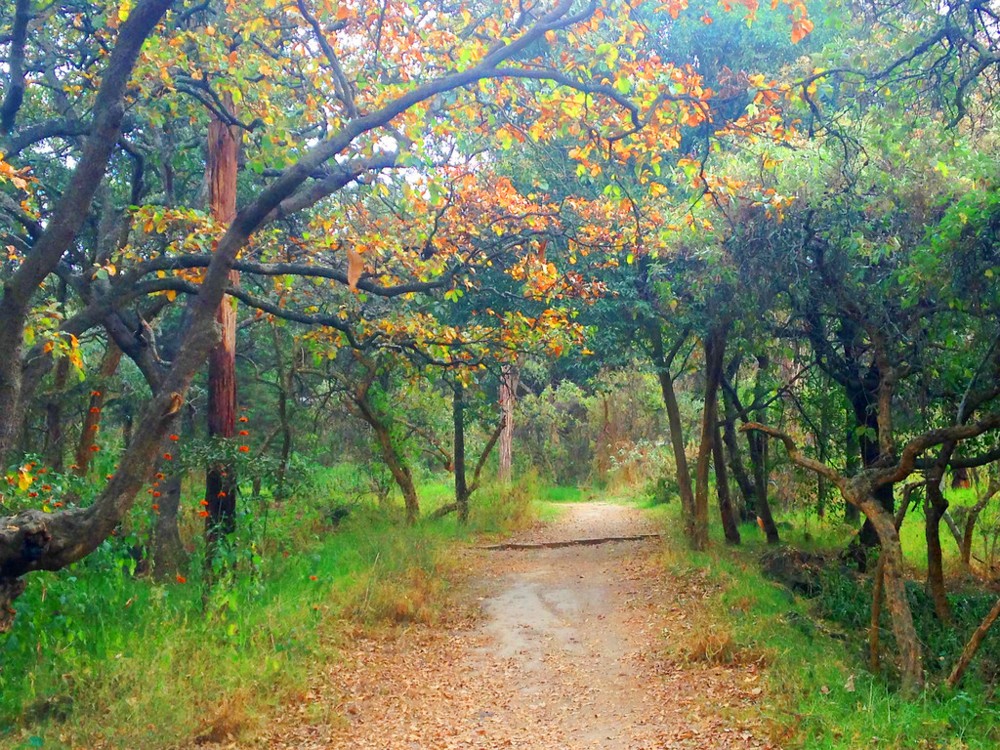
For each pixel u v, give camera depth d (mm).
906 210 10633
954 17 9703
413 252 11531
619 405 33094
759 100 9203
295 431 20594
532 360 22781
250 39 10539
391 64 10469
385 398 18219
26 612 7273
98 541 6457
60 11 11516
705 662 8539
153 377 11016
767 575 12625
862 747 5926
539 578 13992
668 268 13594
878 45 10312
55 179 15062
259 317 13148
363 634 9828
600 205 13438
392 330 12109
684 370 16984
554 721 7270
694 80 8906
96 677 7012
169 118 11883
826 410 14633
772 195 10523
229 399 12023
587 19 9008
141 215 9508
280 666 7875
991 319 9516
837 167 11008
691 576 12680
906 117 10336
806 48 17266
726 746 6324
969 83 10156
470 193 12438
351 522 17000
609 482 32312
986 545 14094
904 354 10930
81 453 13945
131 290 8727
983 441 12188
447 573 13750
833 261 10938
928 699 7156
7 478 7477
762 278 11633
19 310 6762
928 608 10594
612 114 9547
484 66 8305
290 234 13078
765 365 15258
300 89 11008
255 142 10984
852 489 8281
